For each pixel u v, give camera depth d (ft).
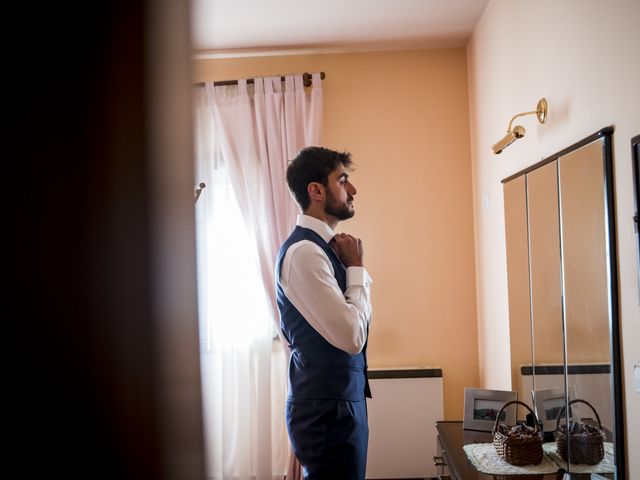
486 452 6.13
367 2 8.81
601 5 4.89
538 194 6.57
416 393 10.13
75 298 0.59
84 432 0.60
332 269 5.17
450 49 10.69
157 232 0.69
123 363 0.64
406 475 10.04
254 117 10.59
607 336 4.85
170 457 0.71
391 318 10.53
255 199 10.41
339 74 10.75
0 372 0.55
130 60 0.64
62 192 0.58
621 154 4.60
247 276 10.39
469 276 10.50
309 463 5.05
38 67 0.57
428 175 10.61
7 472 0.55
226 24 9.43
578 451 5.33
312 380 5.10
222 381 10.23
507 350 8.34
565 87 5.77
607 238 4.78
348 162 5.67
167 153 0.72
